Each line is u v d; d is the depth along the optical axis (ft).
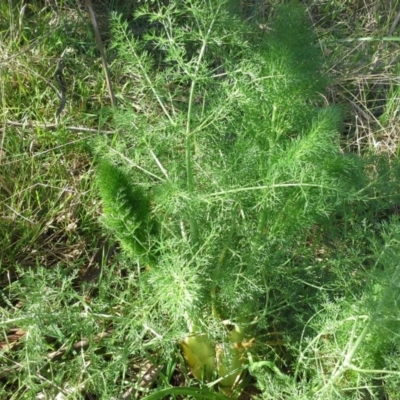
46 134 3.76
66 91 4.00
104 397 2.68
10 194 3.57
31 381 2.64
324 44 4.11
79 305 3.28
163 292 2.60
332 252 3.34
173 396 2.87
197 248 2.90
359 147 3.98
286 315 3.18
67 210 3.61
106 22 4.35
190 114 2.83
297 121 2.97
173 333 2.69
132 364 3.14
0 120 3.79
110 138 3.84
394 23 4.45
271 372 3.05
